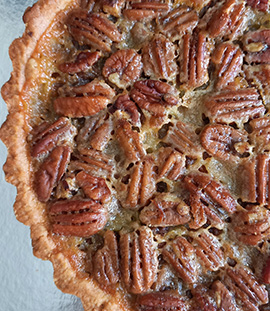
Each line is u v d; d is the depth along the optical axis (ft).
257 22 0.72
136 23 0.71
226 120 0.70
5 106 0.97
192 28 0.71
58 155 0.67
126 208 0.70
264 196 0.68
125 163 0.69
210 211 0.69
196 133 0.71
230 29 0.71
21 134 0.67
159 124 0.70
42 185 0.66
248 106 0.70
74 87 0.69
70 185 0.67
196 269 0.68
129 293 0.68
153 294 0.67
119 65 0.69
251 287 0.68
